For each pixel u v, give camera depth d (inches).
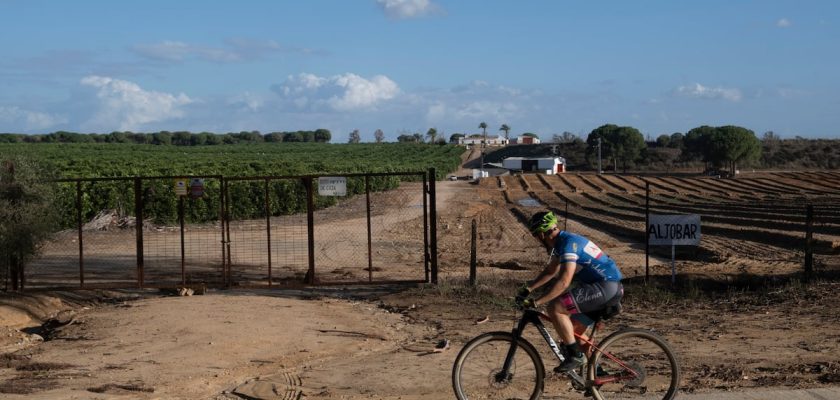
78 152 3622.0
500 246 1067.9
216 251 960.9
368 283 617.9
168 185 1359.5
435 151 6156.5
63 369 362.0
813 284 559.8
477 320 490.6
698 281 603.5
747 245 1011.9
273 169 2096.5
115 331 450.6
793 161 5359.3
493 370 276.2
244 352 398.9
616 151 5905.5
